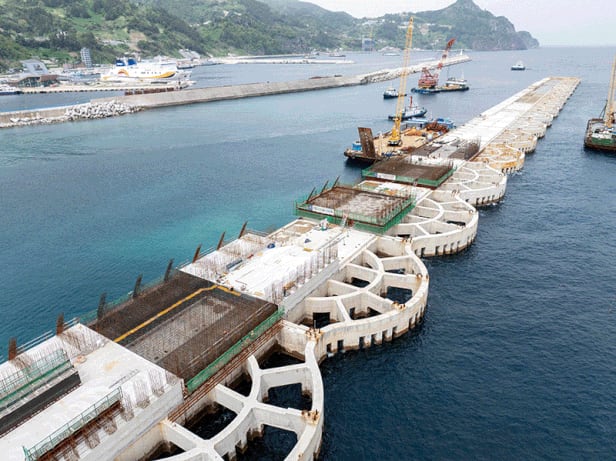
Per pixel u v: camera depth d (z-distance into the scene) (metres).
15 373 43.75
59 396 45.09
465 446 49.19
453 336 67.38
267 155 169.25
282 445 49.16
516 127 196.75
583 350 63.69
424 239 89.12
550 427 51.38
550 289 79.12
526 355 62.94
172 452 47.94
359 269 77.44
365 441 49.97
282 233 88.25
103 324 57.44
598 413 53.12
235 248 76.62
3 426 41.06
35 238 99.94
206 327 57.16
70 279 82.94
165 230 103.81
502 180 123.38
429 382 58.47
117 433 42.16
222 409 54.53
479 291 78.94
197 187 133.62
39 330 68.56
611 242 96.69
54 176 144.62
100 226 106.12
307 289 68.94
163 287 65.62
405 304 66.50
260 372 53.38
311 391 55.00
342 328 62.47
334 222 92.56
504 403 54.81
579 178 138.88
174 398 47.53
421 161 135.75
